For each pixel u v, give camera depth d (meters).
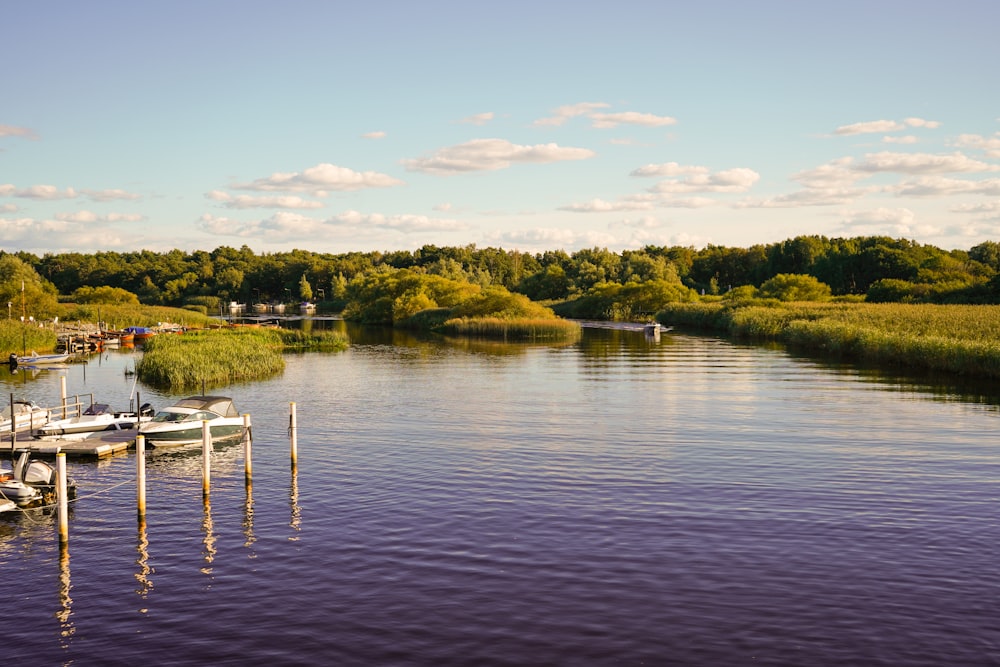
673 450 29.25
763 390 45.62
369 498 23.36
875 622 14.96
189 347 61.28
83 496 23.97
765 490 23.62
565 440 31.38
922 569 17.45
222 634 14.91
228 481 25.62
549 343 89.62
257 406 41.06
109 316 111.44
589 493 23.58
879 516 21.08
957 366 52.31
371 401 42.69
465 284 149.50
